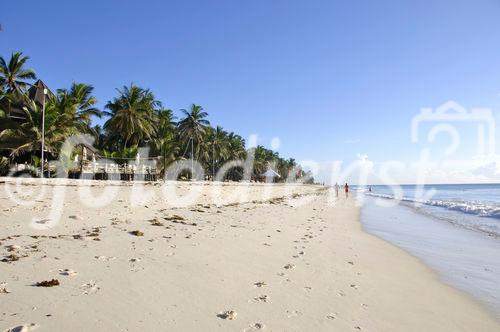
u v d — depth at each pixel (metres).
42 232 9.45
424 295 7.16
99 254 7.75
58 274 6.27
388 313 5.95
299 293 6.49
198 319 5.03
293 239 12.13
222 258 8.41
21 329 4.24
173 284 6.32
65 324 4.52
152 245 8.98
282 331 4.89
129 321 4.77
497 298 7.21
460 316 6.15
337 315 5.64
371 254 10.87
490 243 14.06
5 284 5.62
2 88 34.44
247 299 5.96
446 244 13.74
